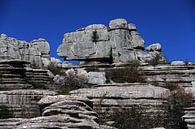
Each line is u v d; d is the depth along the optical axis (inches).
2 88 1235.2
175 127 1130.7
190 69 1480.1
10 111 1108.5
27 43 1675.7
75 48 1840.6
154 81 1449.3
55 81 1400.1
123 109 1143.0
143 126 1123.3
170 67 1483.8
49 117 778.8
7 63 1273.4
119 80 1465.3
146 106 1148.5
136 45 1940.2
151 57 1882.4
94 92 1156.5
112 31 1866.4
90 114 848.3
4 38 1612.9
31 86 1278.3
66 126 762.8
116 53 1827.0
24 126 767.7
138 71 1499.8
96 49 1803.6
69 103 839.1
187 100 1171.3
